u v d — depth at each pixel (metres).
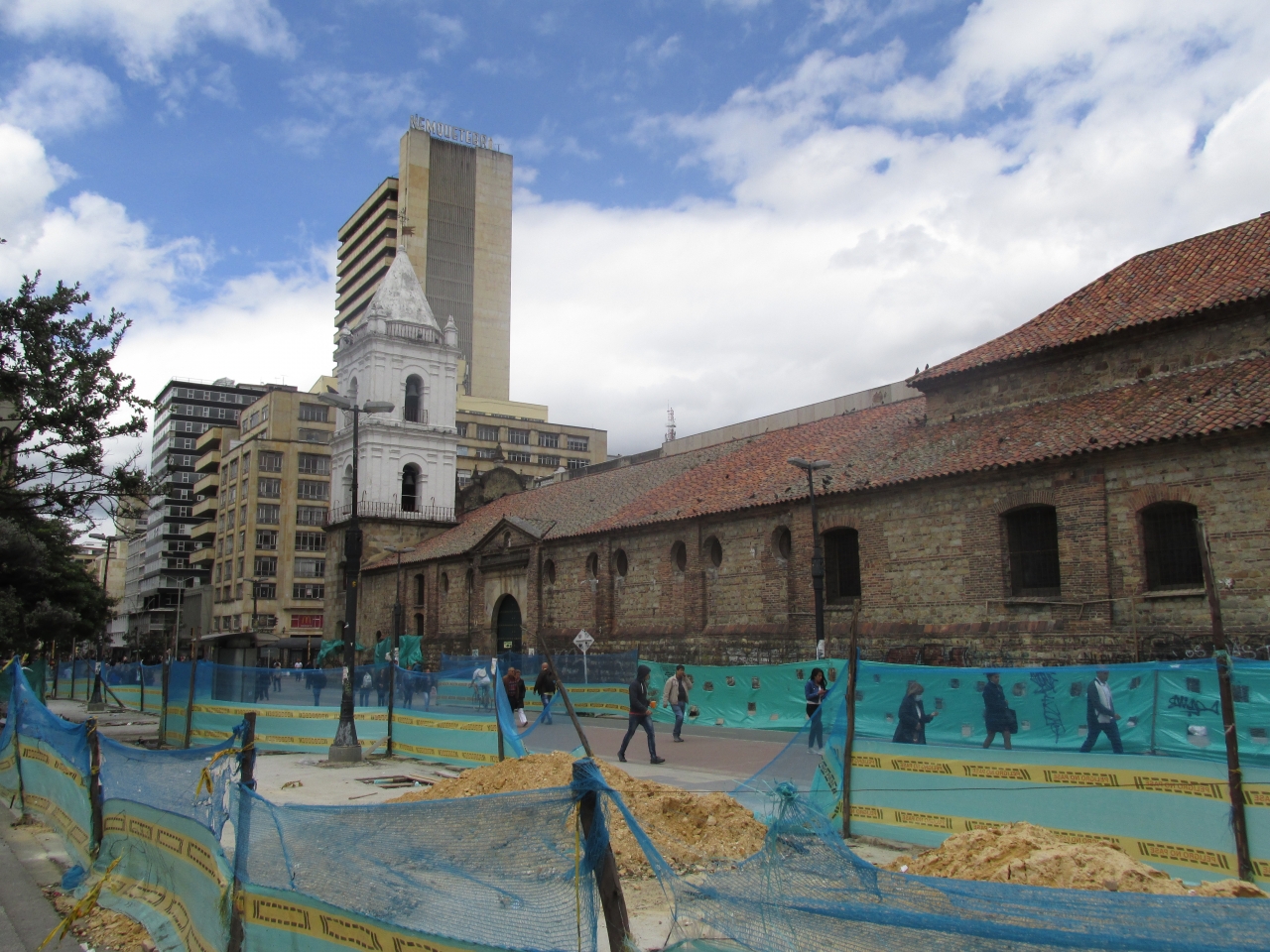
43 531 42.75
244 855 7.58
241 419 118.31
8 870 12.70
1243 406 24.33
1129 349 28.97
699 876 6.17
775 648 35.53
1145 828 10.75
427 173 136.00
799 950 4.77
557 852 5.31
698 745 25.06
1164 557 25.34
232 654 67.50
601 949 8.28
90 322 26.47
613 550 44.97
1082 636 26.20
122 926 9.95
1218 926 4.03
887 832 12.84
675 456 52.88
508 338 138.75
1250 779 9.87
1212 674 11.39
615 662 35.06
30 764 16.33
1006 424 30.98
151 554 147.50
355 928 6.39
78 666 51.56
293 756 24.88
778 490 36.88
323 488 105.44
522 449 128.50
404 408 69.38
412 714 24.03
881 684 13.29
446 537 64.69
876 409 40.97
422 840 6.01
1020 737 12.08
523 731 25.06
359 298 140.75
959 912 4.69
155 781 9.90
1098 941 3.96
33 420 25.56
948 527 30.30
